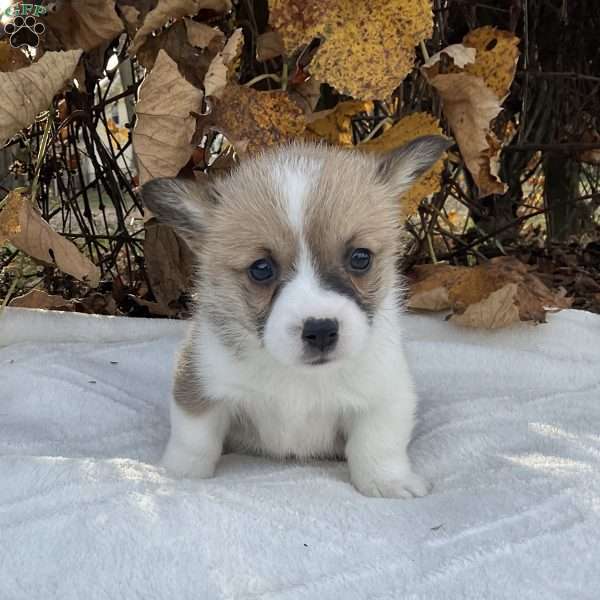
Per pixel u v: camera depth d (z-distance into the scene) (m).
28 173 0.63
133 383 0.48
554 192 0.84
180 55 0.49
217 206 0.38
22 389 0.46
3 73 0.44
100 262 0.65
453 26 0.67
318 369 0.34
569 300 0.58
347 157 0.39
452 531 0.30
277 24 0.45
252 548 0.29
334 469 0.39
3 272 0.67
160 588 0.27
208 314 0.38
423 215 0.65
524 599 0.26
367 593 0.26
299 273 0.34
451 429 0.41
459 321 0.54
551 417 0.43
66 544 0.28
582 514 0.31
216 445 0.38
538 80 0.75
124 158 0.66
